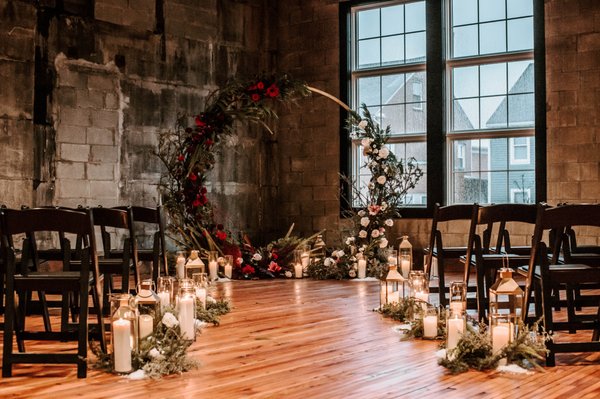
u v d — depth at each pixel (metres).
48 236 8.92
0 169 8.48
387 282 5.95
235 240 10.46
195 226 9.16
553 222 4.01
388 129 9.50
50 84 8.96
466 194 10.16
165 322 4.17
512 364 3.99
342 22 11.02
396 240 10.42
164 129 10.12
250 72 11.28
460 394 3.48
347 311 6.16
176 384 3.70
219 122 9.12
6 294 3.86
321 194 11.14
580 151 9.16
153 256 6.00
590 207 3.97
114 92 9.59
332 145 11.06
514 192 9.81
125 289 5.04
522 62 9.77
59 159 9.04
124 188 9.69
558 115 9.30
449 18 10.27
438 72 10.21
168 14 10.20
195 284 5.67
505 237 5.76
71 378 3.83
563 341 4.74
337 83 11.05
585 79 9.12
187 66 10.43
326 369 4.02
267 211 11.42
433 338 4.83
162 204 9.57
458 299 4.28
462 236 9.98
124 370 3.89
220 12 10.88
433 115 10.24
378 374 3.90
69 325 4.91
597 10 9.05
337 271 8.79
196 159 9.06
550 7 9.35
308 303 6.67
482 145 10.05
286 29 11.41
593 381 3.70
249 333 5.13
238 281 8.65
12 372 3.96
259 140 11.39
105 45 9.51
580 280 4.04
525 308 4.31
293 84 9.32
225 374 3.91
